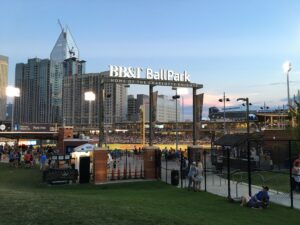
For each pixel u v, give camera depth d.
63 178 28.95
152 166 31.19
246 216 15.63
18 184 28.34
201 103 35.16
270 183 26.73
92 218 10.29
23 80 194.50
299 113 35.91
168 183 28.70
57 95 190.88
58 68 193.50
